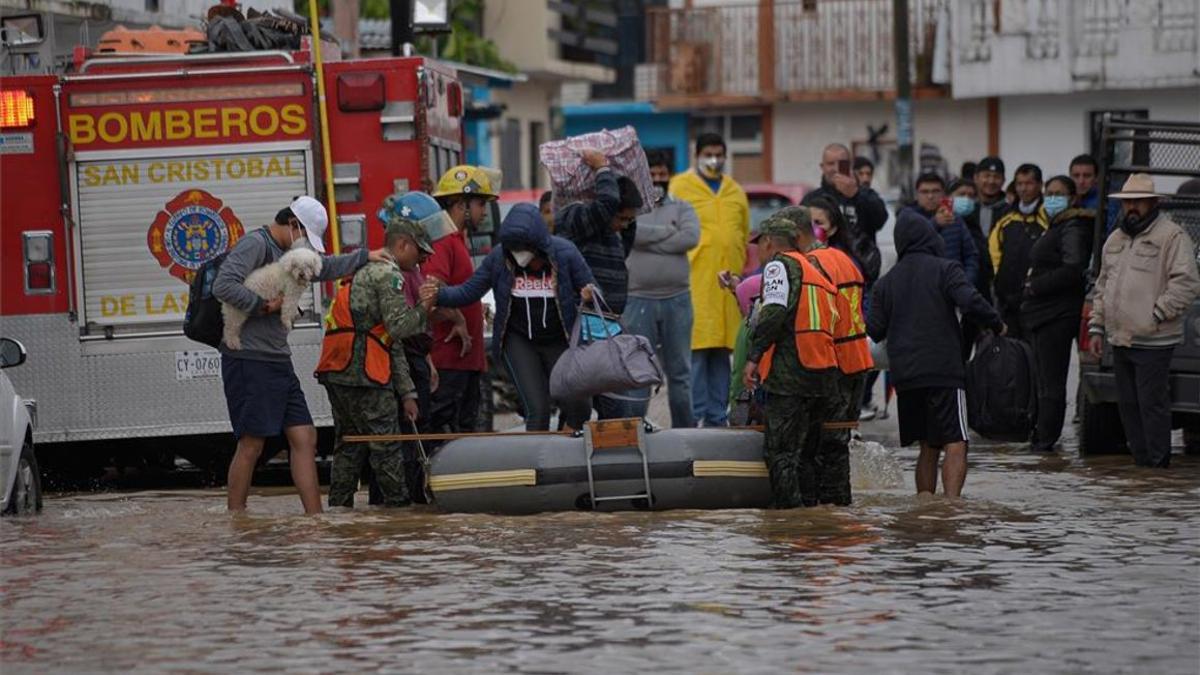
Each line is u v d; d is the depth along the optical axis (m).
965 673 18.94
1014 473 36.00
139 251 36.03
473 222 34.12
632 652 19.88
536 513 29.73
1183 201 39.09
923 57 100.38
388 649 20.19
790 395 29.56
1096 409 39.16
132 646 20.56
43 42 39.25
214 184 35.91
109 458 38.38
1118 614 21.69
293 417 30.83
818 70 103.38
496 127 104.44
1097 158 42.44
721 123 109.56
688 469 29.69
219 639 20.81
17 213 36.06
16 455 30.72
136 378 36.12
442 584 23.73
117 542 27.61
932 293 31.92
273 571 24.91
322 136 35.84
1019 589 23.16
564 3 114.12
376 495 32.06
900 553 25.78
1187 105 92.81
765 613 21.77
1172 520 29.05
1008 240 43.28
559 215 33.78
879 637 20.52
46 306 36.09
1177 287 35.88
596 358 30.67
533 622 21.39
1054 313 39.94
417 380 32.44
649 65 111.88
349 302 30.66
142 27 56.25
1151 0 91.31
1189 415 39.75
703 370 42.38
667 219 39.31
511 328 32.34
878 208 41.19
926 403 32.12
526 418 32.59
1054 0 93.50
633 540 26.92
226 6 38.41
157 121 35.88
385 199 35.62
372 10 87.44
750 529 27.89
